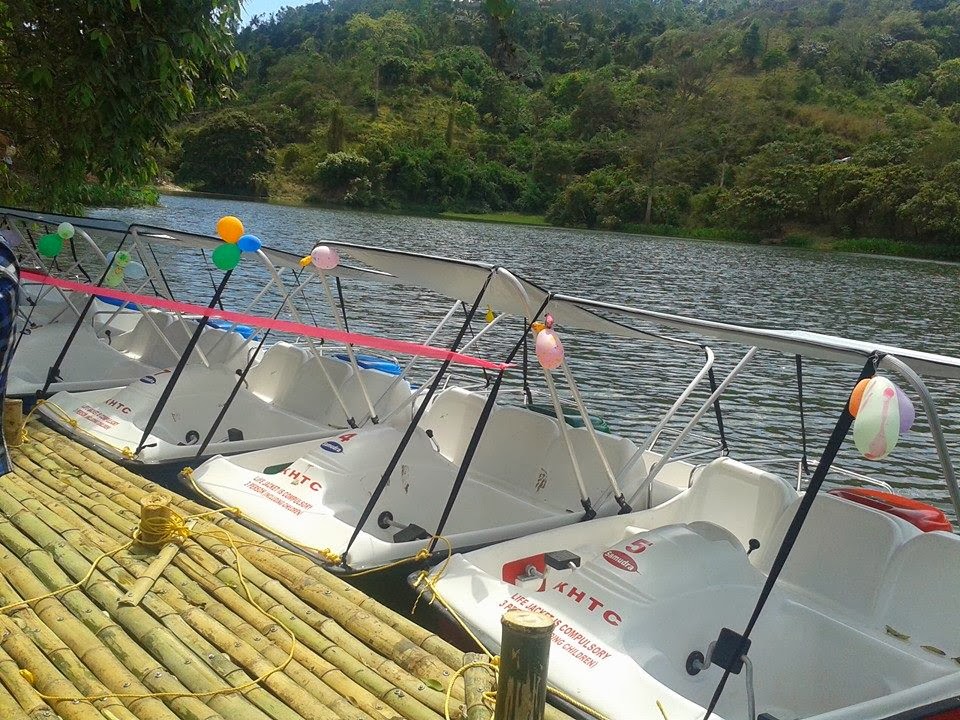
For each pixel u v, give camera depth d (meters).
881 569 4.26
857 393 2.90
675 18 177.62
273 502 4.86
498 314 6.52
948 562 4.05
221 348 8.00
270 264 6.38
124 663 3.28
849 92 96.56
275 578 4.09
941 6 145.62
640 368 14.51
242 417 6.89
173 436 6.52
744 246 58.19
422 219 66.44
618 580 3.72
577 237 57.06
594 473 5.51
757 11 156.75
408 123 96.56
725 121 85.94
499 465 5.97
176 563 4.14
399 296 20.52
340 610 3.75
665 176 77.25
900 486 9.53
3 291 4.11
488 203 81.38
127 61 8.52
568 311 4.96
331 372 7.04
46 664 3.17
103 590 3.78
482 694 3.10
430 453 5.52
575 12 162.62
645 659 3.52
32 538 4.30
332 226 48.06
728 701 3.92
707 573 3.90
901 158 63.28
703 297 27.42
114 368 7.66
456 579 4.08
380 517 5.12
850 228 61.41
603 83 97.81
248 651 3.39
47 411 6.32
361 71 108.69
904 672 3.78
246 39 144.25
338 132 82.94
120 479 5.18
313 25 153.50
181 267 20.83
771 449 10.45
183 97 9.80
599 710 3.21
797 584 4.53
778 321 23.09
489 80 102.38
